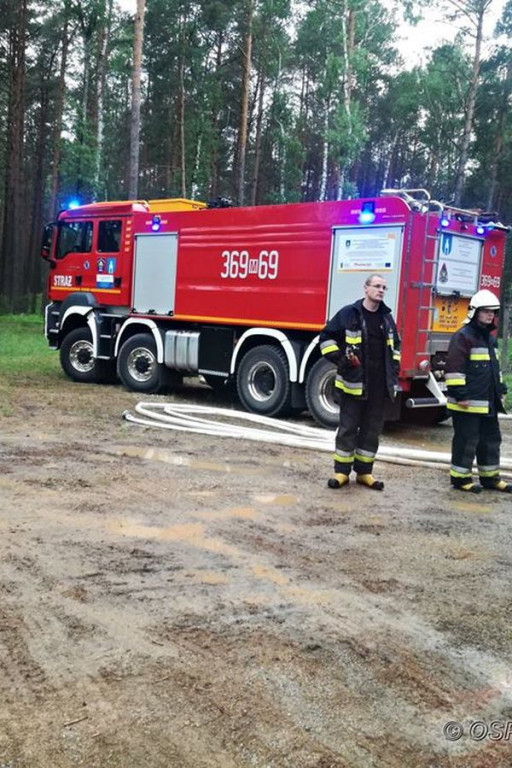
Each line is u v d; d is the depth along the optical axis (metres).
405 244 7.88
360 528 4.84
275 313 9.16
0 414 8.69
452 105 32.12
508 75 32.03
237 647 3.04
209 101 31.94
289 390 9.24
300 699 2.66
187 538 4.47
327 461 6.97
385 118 44.22
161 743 2.37
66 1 25.23
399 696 2.71
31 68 34.38
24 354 16.08
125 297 11.23
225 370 9.95
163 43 34.47
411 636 3.22
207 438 7.86
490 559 4.31
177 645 3.04
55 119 33.66
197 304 10.15
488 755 2.38
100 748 2.34
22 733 2.41
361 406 5.92
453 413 5.97
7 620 3.24
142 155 38.91
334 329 5.85
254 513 5.09
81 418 8.70
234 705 2.60
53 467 6.18
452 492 5.98
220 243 9.80
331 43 28.14
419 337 8.06
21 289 40.78
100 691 2.67
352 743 2.41
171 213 10.45
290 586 3.75
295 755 2.33
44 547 4.20
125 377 11.35
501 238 9.16
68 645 3.02
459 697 2.73
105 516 4.86
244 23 31.27
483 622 3.40
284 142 31.06
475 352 5.87
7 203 32.81
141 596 3.54
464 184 34.22
